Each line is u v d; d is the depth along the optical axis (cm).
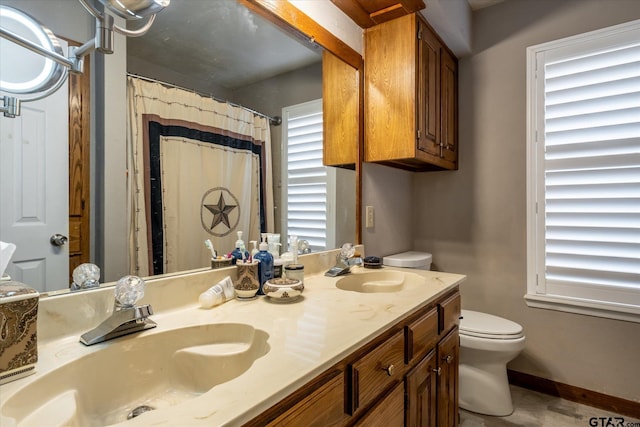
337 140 178
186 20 114
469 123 239
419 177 259
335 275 153
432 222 254
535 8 212
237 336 89
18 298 60
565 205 202
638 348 183
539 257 211
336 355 70
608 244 189
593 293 194
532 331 214
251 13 134
